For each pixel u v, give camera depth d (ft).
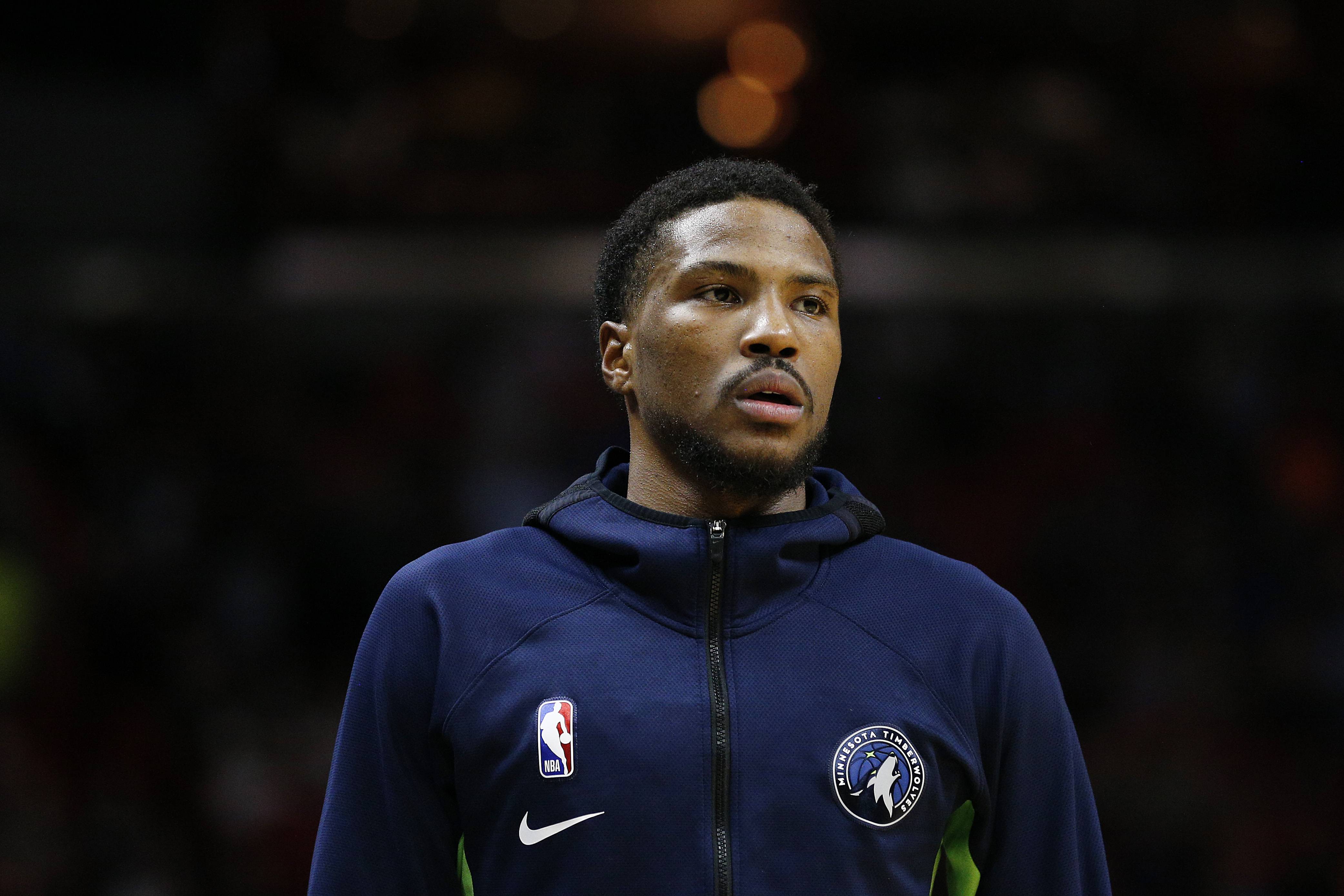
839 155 113.70
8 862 66.33
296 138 107.24
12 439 91.25
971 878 18.76
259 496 95.30
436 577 18.76
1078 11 119.96
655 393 18.47
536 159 110.01
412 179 107.55
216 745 77.66
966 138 112.16
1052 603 92.99
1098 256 99.91
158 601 84.84
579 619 18.08
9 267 98.12
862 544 19.51
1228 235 101.96
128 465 94.63
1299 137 111.14
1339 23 113.91
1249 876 71.97
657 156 113.50
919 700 17.80
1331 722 81.30
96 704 78.59
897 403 103.65
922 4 120.88
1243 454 100.73
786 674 17.76
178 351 100.94
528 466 99.76
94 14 107.24
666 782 16.94
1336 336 104.73
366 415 101.14
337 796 18.47
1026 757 18.57
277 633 88.33
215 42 109.81
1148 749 78.95
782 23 119.03
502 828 17.17
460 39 114.32
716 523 18.26
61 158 105.70
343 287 99.60
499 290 99.96
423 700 18.17
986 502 99.14
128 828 71.10
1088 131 113.39
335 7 111.55
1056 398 103.91
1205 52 116.88
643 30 118.21
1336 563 92.99
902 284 98.99
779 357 17.92
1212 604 91.15
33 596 78.79
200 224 105.29
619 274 19.75
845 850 16.92
